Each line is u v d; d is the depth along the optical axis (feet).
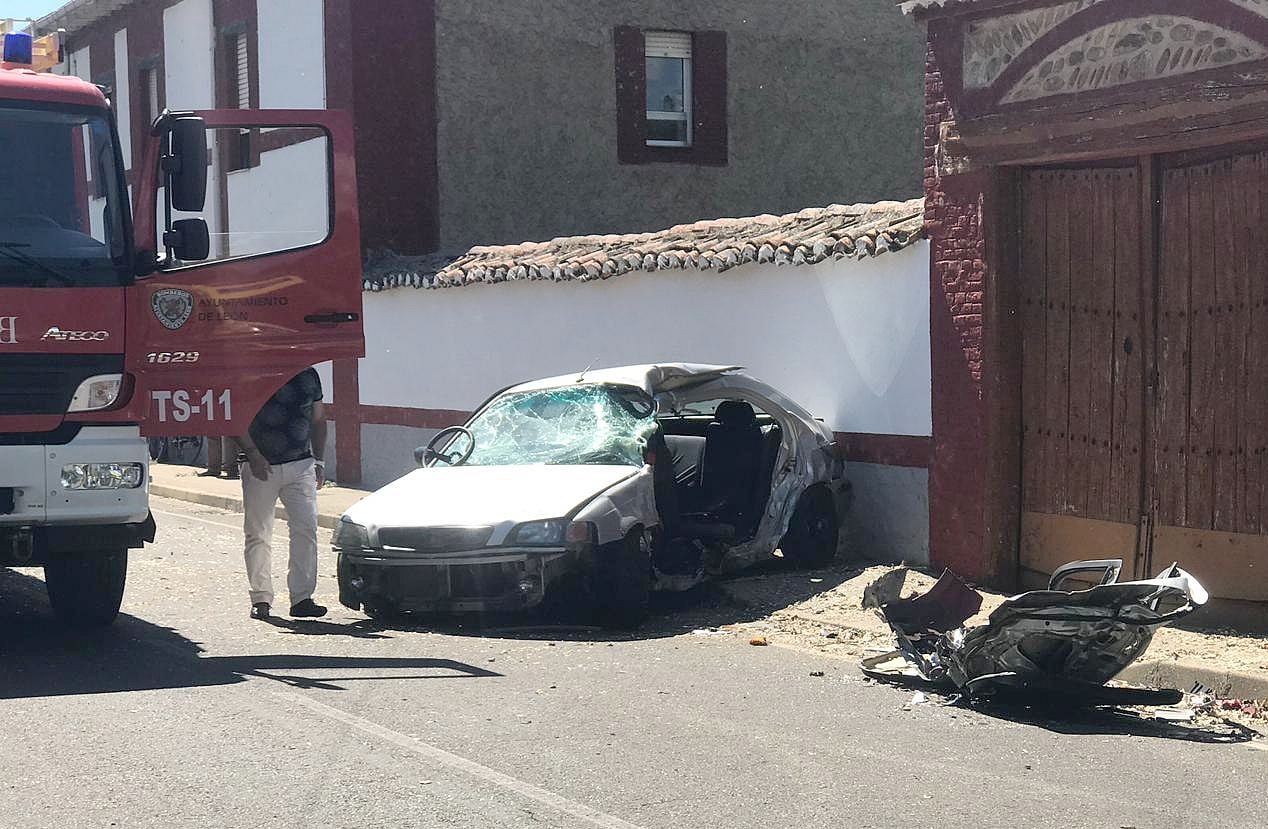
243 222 70.79
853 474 39.81
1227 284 31.04
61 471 26.78
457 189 64.49
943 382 36.65
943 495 36.78
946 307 36.50
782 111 71.05
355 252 30.48
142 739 21.27
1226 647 28.71
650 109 69.00
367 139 62.95
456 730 22.27
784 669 27.86
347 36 62.64
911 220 38.47
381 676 26.32
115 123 27.89
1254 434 30.63
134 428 27.71
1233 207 30.86
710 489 37.32
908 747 21.99
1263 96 29.27
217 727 22.06
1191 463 31.89
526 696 24.85
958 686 25.25
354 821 17.65
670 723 23.13
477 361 55.21
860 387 39.58
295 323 29.94
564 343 50.47
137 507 27.61
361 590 31.94
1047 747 22.24
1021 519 35.60
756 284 42.68
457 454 35.91
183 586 37.45
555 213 66.54
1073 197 34.14
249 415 29.55
